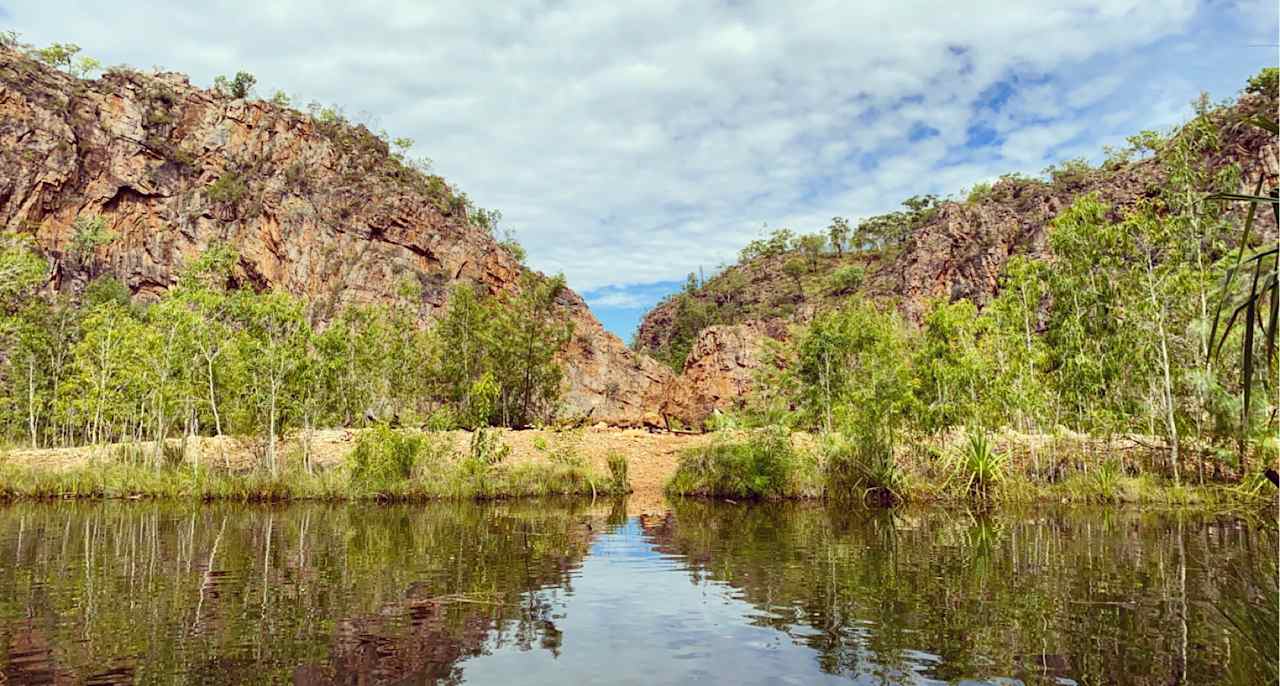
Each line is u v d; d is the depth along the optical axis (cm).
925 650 693
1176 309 2586
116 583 1027
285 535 1555
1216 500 2166
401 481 2517
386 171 10800
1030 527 1681
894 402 2342
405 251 9425
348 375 4106
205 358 3089
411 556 1273
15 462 3008
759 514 2023
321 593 963
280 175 9469
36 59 9394
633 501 2459
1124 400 2766
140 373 3081
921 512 2070
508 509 2188
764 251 17650
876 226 15850
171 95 9575
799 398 2762
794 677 619
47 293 6994
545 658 677
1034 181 12044
